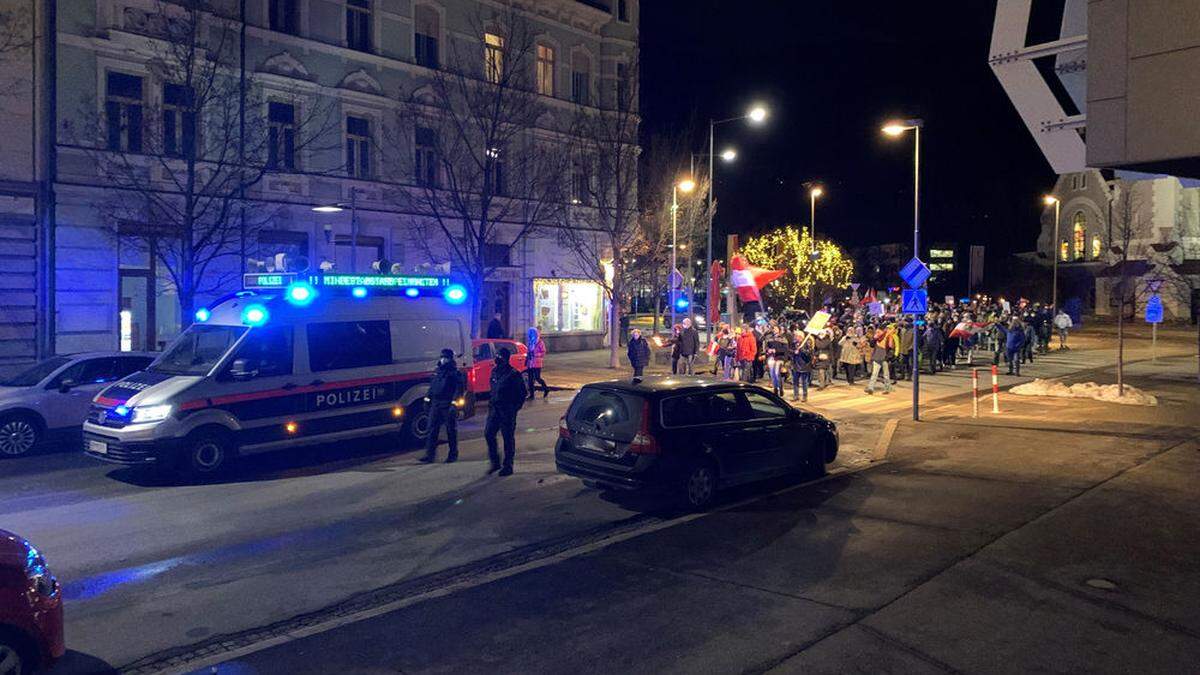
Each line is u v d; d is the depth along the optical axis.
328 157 25.03
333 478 11.45
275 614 6.45
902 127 24.59
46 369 13.87
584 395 10.15
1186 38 6.42
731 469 10.02
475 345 19.78
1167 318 60.16
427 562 7.77
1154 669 5.32
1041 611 6.32
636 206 29.70
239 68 22.28
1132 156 6.73
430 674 5.26
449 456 12.63
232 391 11.52
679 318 39.91
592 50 33.16
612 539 8.52
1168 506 9.62
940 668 5.31
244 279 13.44
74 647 5.80
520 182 28.23
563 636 5.87
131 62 20.58
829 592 6.77
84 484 11.08
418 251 27.41
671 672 5.26
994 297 68.69
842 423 16.92
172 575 7.37
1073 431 15.24
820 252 51.28
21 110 19.09
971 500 10.02
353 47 25.78
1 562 4.74
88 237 20.12
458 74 25.08
